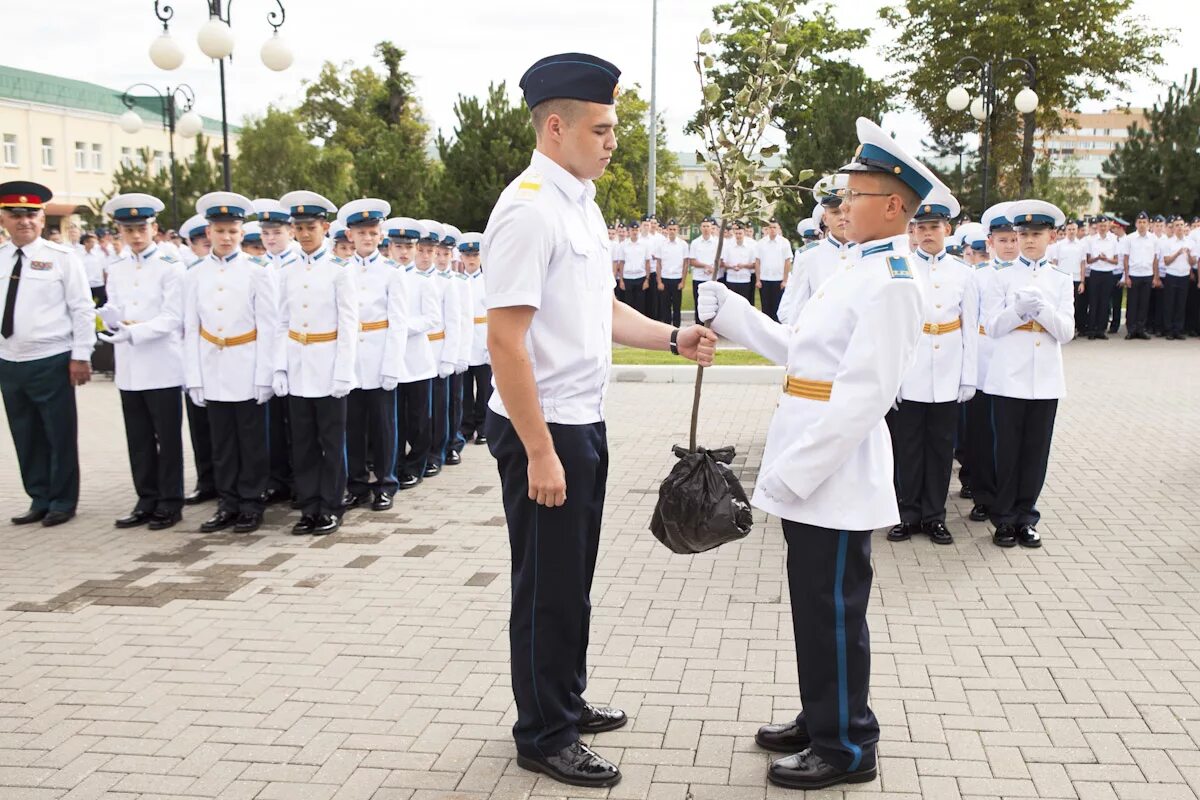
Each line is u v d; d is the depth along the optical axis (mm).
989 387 6383
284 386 6824
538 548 3598
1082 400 11445
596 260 3607
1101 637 4844
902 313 3373
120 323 6887
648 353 15477
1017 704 4156
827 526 3510
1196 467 8227
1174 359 14852
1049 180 36875
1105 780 3578
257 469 7039
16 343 6977
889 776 3639
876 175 3504
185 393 7668
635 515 7172
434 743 3947
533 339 3508
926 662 4582
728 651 4770
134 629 5168
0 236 13867
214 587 5805
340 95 49719
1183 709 4090
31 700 4367
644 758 3811
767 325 3814
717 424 10328
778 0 3561
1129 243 17203
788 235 22188
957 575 5801
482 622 5203
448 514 7383
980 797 3490
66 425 7172
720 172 3625
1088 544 6320
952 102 18266
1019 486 6352
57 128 40375
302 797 3580
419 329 8070
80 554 6484
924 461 6527
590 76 3453
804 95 21375
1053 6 28453
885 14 31625
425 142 43750
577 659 3764
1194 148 23891
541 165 3545
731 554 6277
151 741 3992
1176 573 5742
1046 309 6043
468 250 9633
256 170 33719
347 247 7555
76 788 3656
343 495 7051
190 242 7961
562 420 3541
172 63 11297
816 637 3561
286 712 4223
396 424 7773
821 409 3537
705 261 18344
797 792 3559
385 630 5109
